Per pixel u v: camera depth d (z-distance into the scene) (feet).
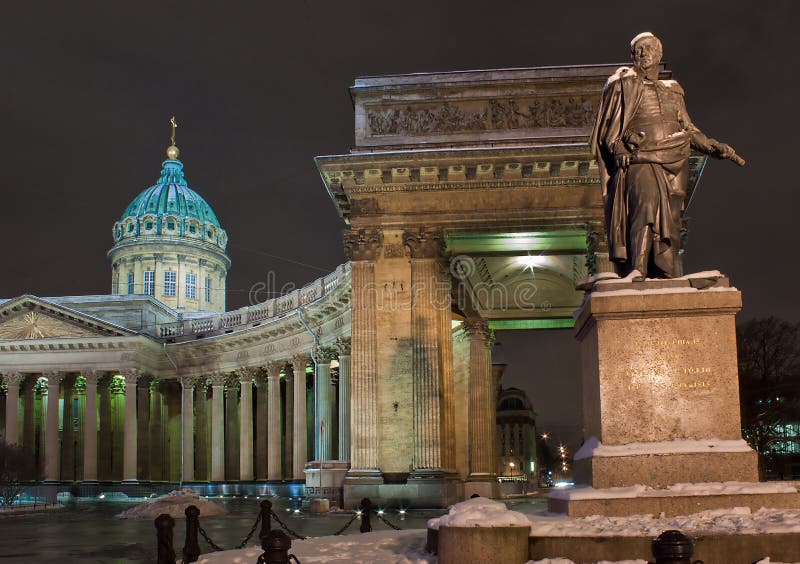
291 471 243.81
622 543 39.04
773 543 37.65
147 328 295.07
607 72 132.67
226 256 393.91
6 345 276.62
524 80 132.98
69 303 298.97
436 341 128.47
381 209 131.85
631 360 46.44
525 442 425.28
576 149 126.41
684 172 51.26
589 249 128.98
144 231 374.63
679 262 135.13
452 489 128.47
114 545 85.97
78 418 309.83
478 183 130.62
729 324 46.29
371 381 128.36
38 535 101.35
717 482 44.29
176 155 404.98
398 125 133.80
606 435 46.06
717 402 45.78
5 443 241.55
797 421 199.62
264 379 259.80
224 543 83.20
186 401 277.03
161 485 277.64
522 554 39.42
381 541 56.95
